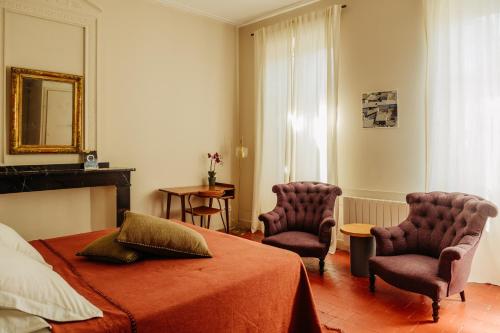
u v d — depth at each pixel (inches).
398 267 106.9
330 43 167.9
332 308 109.0
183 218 171.8
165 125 181.9
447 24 132.4
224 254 86.0
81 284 66.6
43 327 48.6
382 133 157.0
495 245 124.6
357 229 137.6
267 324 73.2
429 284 98.0
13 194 133.4
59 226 144.9
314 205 152.8
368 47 160.1
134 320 53.0
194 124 195.3
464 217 108.7
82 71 150.4
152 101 176.1
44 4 138.6
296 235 141.9
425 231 119.9
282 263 80.0
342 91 169.3
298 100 182.2
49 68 141.4
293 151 184.1
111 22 159.3
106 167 157.2
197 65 195.6
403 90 150.2
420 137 146.2
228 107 213.0
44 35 139.7
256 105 201.8
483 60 125.6
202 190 176.1
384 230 119.6
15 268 52.2
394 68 152.5
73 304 52.6
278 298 76.7
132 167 169.5
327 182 169.3
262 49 198.7
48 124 141.5
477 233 103.6
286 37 187.9
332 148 167.6
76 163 149.2
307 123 179.0
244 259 82.1
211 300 62.8
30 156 138.3
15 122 133.1
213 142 205.5
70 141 147.6
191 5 184.1
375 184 159.8
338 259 156.7
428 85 137.0
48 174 133.0
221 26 207.2
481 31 125.7
